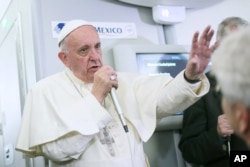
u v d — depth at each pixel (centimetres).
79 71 144
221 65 54
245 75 51
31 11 188
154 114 147
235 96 52
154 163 196
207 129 172
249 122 52
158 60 201
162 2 212
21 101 208
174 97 141
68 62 148
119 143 137
